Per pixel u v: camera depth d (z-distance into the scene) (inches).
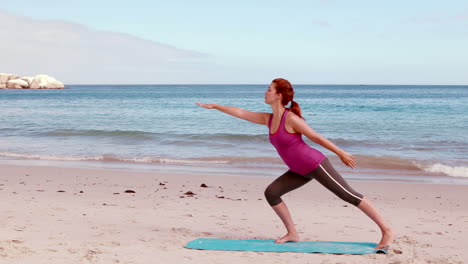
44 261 156.7
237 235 224.5
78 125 1082.7
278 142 175.2
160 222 251.0
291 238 198.2
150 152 651.5
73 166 537.3
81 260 159.8
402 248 199.2
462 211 316.8
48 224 228.7
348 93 4175.7
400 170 529.0
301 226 253.4
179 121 1194.6
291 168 180.7
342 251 182.1
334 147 170.2
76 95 3548.2
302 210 309.0
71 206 291.0
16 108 1787.6
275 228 245.6
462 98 2755.9
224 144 733.3
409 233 240.7
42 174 466.3
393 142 777.6
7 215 249.1
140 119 1259.2
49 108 1790.1
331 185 177.2
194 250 183.5
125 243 191.2
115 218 256.7
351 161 169.0
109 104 2130.9
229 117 1315.2
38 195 338.0
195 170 518.0
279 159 586.9
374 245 193.8
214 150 671.8
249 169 526.9
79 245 182.2
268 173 500.7
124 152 650.8
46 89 5753.0
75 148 690.2
